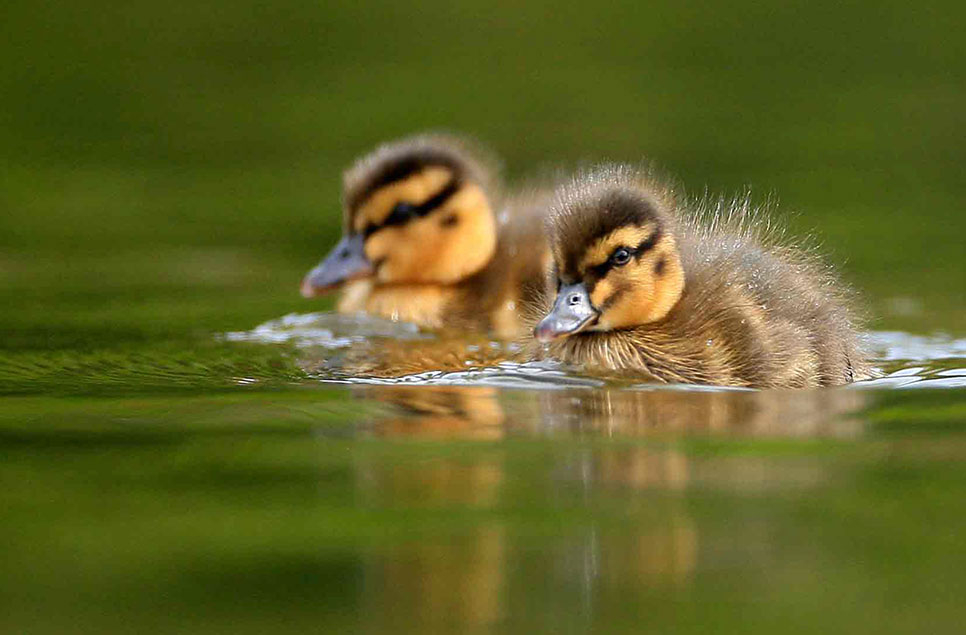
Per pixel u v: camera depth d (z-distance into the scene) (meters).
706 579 8.35
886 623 7.75
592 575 8.42
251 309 17.03
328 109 26.28
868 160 23.41
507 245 17.86
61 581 8.38
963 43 29.80
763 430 11.53
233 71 28.20
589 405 12.46
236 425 11.63
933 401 12.63
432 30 31.23
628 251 13.69
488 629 7.73
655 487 9.98
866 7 31.22
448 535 9.06
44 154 24.80
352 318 17.02
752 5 31.47
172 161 24.61
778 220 16.03
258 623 7.83
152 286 17.98
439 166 17.89
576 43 30.58
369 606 8.00
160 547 8.89
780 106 26.45
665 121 25.16
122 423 11.68
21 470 10.34
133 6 30.56
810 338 13.89
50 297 17.28
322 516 9.41
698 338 13.71
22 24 29.34
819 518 9.33
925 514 9.34
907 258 18.78
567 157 23.06
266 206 22.25
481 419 11.88
